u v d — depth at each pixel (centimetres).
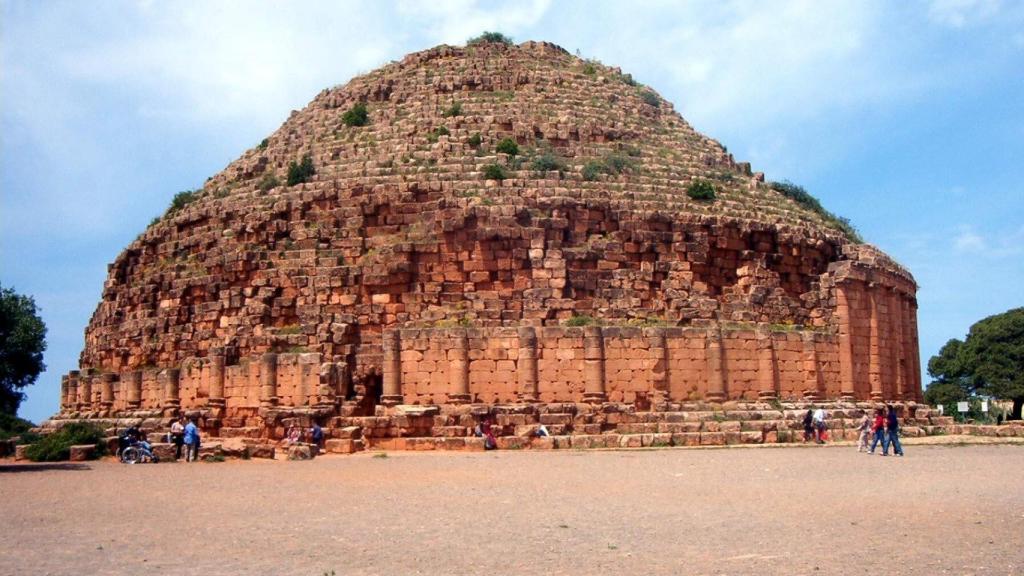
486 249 6109
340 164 7031
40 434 6319
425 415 5562
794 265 6675
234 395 6094
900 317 7119
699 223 6412
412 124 7319
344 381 5853
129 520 2536
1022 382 11819
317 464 4538
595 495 3002
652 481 3425
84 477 3972
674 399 5847
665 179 6912
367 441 5534
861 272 6688
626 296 6119
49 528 2400
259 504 2867
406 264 6112
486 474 3775
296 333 6106
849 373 6406
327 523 2448
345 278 6203
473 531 2294
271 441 5612
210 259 6719
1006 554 1950
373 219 6425
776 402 5981
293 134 7850
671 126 8006
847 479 3450
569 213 6272
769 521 2411
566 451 5044
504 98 7612
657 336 5847
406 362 5784
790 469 3850
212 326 6512
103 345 7169
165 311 6775
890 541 2108
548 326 5869
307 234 6469
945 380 12975
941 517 2456
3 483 3694
